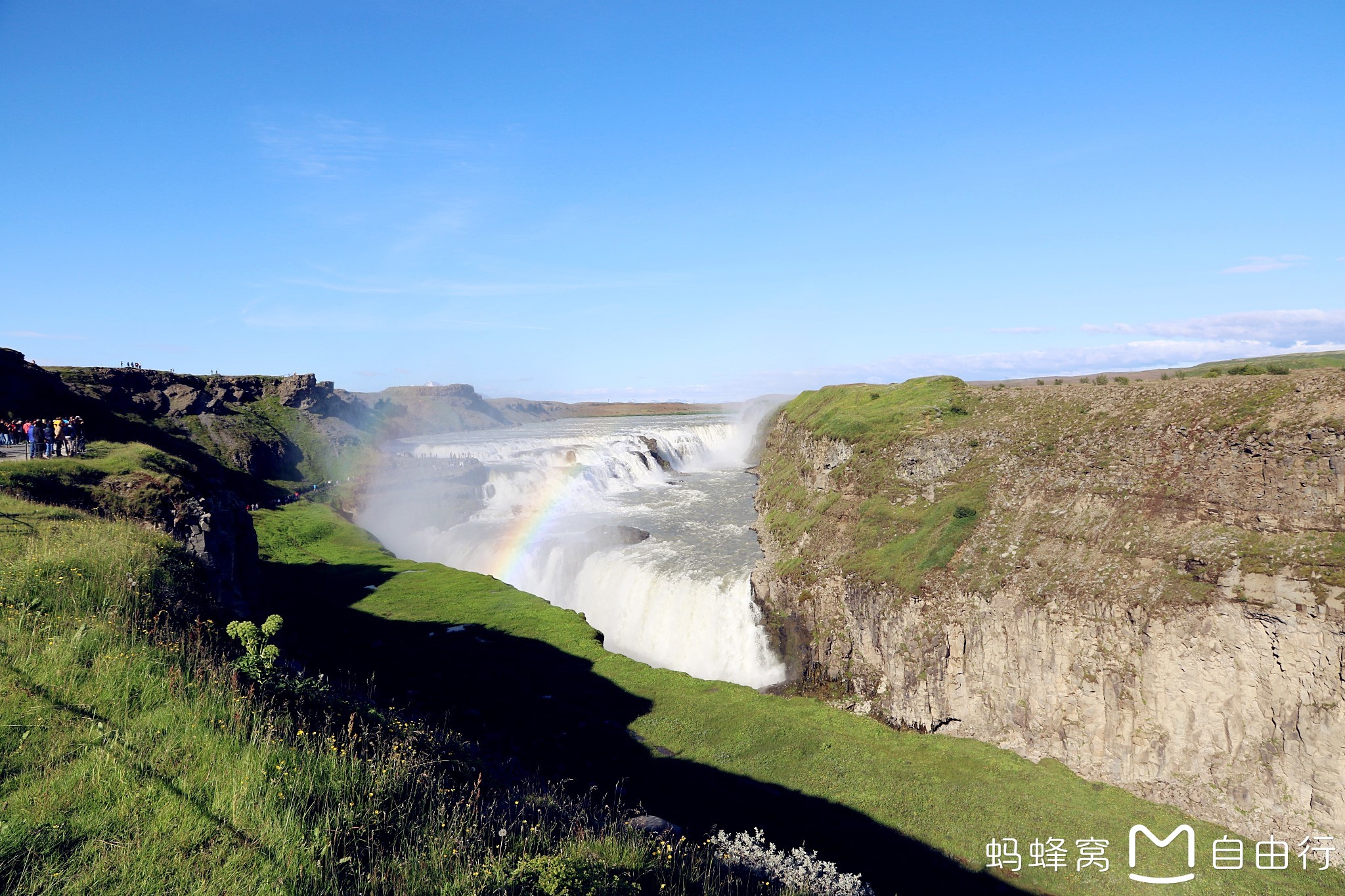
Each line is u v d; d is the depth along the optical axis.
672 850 13.48
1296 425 35.16
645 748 35.00
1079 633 36.22
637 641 60.12
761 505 84.88
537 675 41.62
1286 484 33.88
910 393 72.94
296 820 9.61
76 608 15.21
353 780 11.23
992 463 48.81
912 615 42.72
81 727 10.64
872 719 42.03
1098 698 35.12
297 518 78.94
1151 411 43.88
